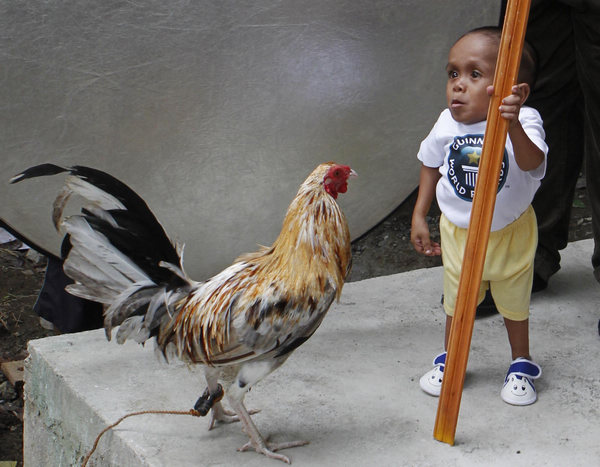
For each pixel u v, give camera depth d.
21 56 2.64
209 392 2.18
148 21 2.79
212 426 2.28
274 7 2.97
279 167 3.22
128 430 2.26
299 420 2.33
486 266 2.39
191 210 3.15
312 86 3.14
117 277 2.10
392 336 2.86
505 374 2.60
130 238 2.10
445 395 2.18
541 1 2.83
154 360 2.66
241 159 3.14
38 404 2.75
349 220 3.44
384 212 3.48
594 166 2.94
